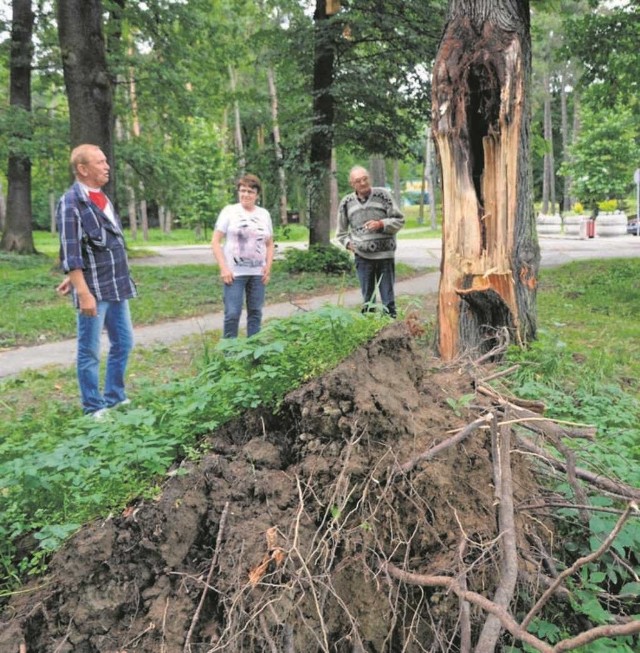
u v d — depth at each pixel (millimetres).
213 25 18656
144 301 11148
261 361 3164
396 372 2992
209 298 11516
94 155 4355
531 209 5656
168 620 2299
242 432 2936
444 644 2344
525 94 5445
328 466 2576
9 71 21359
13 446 3051
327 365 2898
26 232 20531
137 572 2432
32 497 2758
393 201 6879
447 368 3674
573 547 2830
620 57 13500
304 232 35031
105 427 3090
